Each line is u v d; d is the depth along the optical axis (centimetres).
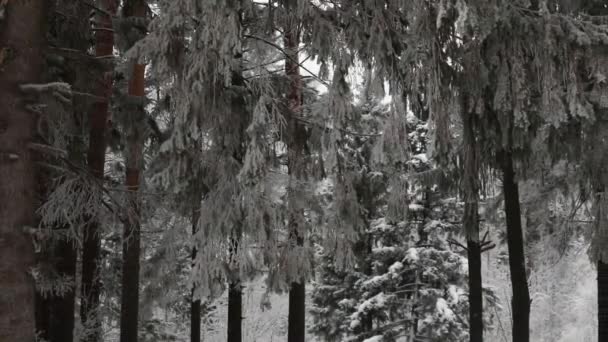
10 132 505
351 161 788
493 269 3294
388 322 1853
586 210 944
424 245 1695
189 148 680
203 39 554
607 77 626
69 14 841
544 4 574
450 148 627
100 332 1112
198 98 619
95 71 833
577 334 2536
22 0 520
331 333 1897
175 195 727
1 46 507
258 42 714
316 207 745
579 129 751
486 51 630
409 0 563
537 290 2938
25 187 512
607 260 858
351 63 614
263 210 643
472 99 674
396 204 760
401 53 602
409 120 1584
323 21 614
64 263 868
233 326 805
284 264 692
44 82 654
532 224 1209
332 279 1912
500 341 2697
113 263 1285
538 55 601
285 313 3291
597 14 811
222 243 646
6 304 487
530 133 748
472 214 977
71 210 712
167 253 760
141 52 584
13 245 496
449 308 1591
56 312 866
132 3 933
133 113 952
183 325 2150
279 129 692
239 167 673
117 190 711
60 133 748
